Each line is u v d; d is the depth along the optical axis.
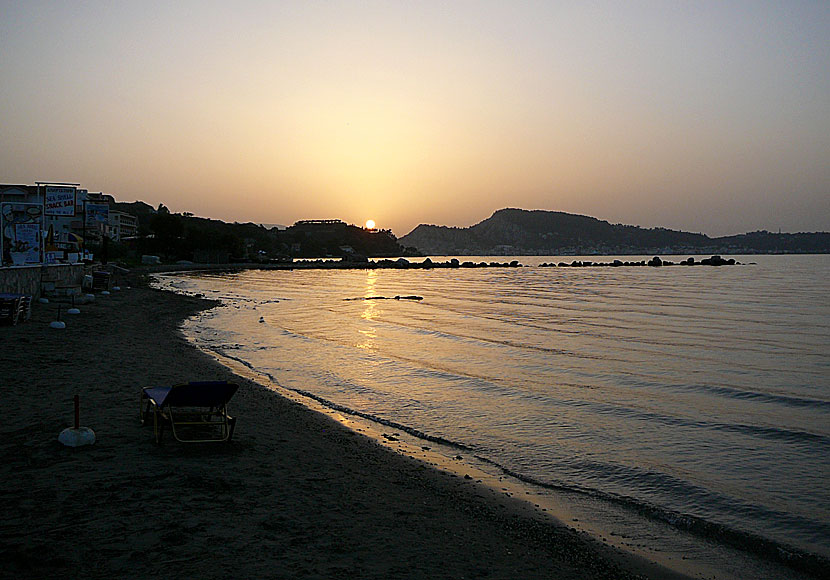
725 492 9.67
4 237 30.09
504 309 46.72
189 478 8.34
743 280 94.19
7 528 6.45
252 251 181.62
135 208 191.62
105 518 6.86
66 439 9.26
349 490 8.78
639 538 7.96
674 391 17.64
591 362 22.69
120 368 16.17
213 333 28.66
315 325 34.34
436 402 15.87
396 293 65.88
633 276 113.12
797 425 13.89
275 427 12.09
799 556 7.46
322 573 6.04
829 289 70.44
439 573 6.36
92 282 40.50
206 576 5.71
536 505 8.99
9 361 15.84
